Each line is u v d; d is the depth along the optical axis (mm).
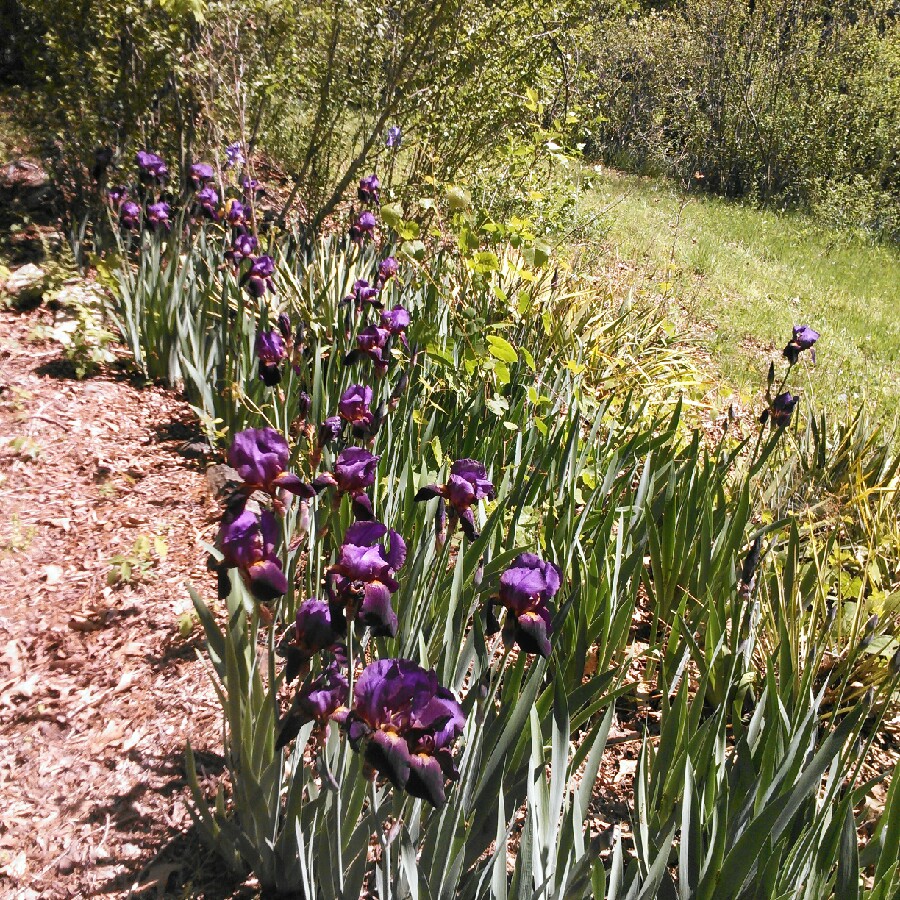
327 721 2156
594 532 3814
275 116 8789
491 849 2703
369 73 8062
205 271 6105
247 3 7148
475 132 8008
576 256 8906
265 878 2580
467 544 3512
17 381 5637
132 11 6828
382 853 2166
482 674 2480
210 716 3279
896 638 3611
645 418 5590
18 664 3594
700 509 3791
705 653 3180
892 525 4699
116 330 6344
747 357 8570
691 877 2316
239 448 2377
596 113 12188
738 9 19984
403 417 4133
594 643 3539
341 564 2115
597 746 2477
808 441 5473
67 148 7391
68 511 4555
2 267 6820
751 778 2512
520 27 7801
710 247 12914
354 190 9852
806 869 2295
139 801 2939
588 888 2271
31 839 2828
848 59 19406
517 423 4395
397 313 4180
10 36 7789
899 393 8078
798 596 3592
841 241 15477
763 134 19141
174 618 3799
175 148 8141
